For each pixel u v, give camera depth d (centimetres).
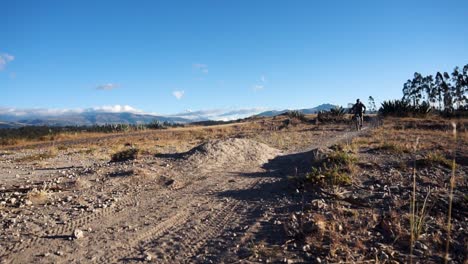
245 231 517
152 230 552
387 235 461
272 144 1853
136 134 3416
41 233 545
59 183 920
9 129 5138
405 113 3794
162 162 1162
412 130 2152
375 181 734
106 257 455
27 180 1020
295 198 670
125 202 727
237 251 449
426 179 725
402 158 980
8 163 1476
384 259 397
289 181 795
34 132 4491
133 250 476
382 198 617
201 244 485
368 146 1346
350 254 412
